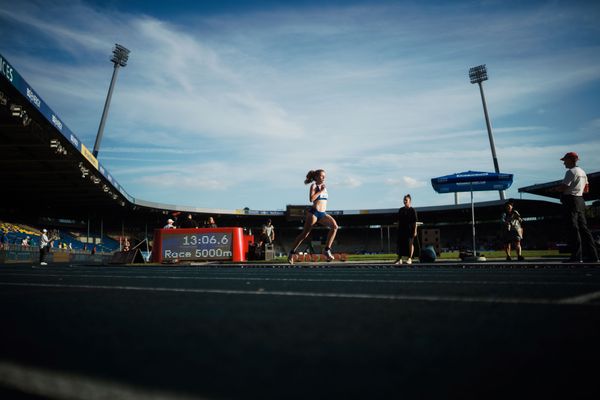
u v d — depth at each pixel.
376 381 1.03
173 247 14.16
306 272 6.62
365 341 1.46
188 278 5.11
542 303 2.33
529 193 46.09
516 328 1.64
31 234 35.09
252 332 1.63
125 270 8.06
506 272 5.78
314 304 2.43
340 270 7.31
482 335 1.53
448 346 1.37
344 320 1.88
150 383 1.03
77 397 0.93
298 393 0.95
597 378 1.04
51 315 2.10
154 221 52.81
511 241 10.86
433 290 3.15
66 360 1.25
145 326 1.78
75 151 23.34
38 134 20.11
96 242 45.72
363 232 58.12
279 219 56.38
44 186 31.67
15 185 31.25
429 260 10.66
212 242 14.02
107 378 1.07
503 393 0.94
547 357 1.23
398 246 10.38
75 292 3.29
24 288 3.70
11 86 14.98
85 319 1.97
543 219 48.62
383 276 5.16
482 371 1.10
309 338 1.52
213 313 2.12
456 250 51.34
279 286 3.73
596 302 2.35
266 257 14.91
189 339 1.52
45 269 9.27
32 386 1.01
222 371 1.12
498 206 47.78
